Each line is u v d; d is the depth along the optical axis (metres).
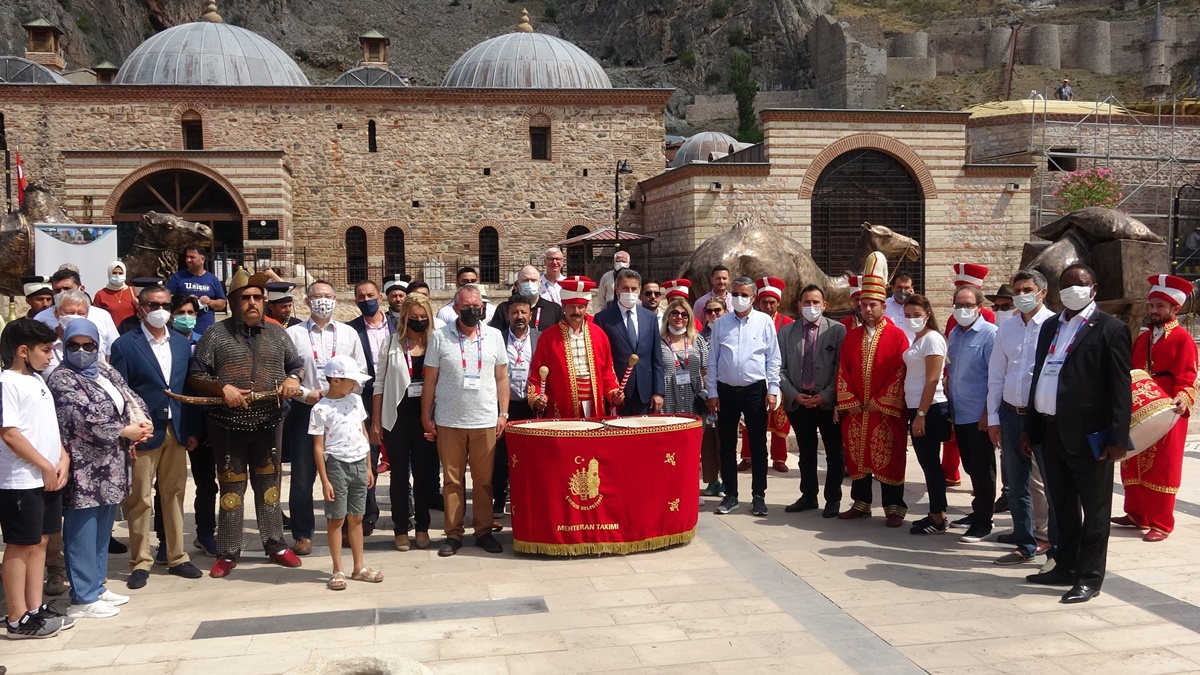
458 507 7.87
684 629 5.86
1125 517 8.47
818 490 9.78
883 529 8.44
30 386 5.93
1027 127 35.41
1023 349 7.19
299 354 8.06
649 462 7.66
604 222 34.34
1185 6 81.75
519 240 34.06
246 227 30.55
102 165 29.95
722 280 10.24
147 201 32.38
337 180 33.06
